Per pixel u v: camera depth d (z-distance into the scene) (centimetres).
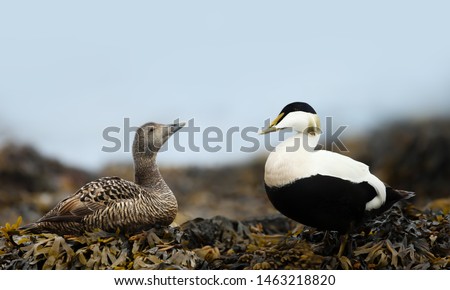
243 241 1263
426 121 2278
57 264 1016
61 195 2161
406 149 2211
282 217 1457
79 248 1058
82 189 1108
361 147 2381
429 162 2152
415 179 2159
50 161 2367
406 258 1030
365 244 1082
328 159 1052
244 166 2575
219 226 1284
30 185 2214
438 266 1017
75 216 1079
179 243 1088
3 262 1045
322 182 1036
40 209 1995
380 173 2205
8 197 2028
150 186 1140
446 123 2231
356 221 1068
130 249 1062
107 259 1028
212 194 2344
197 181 2522
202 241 1222
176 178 2522
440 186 2122
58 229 1093
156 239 1065
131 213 1088
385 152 2283
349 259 1036
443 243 1085
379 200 1075
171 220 1138
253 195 2294
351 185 1044
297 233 1249
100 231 1068
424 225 1135
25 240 1080
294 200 1052
